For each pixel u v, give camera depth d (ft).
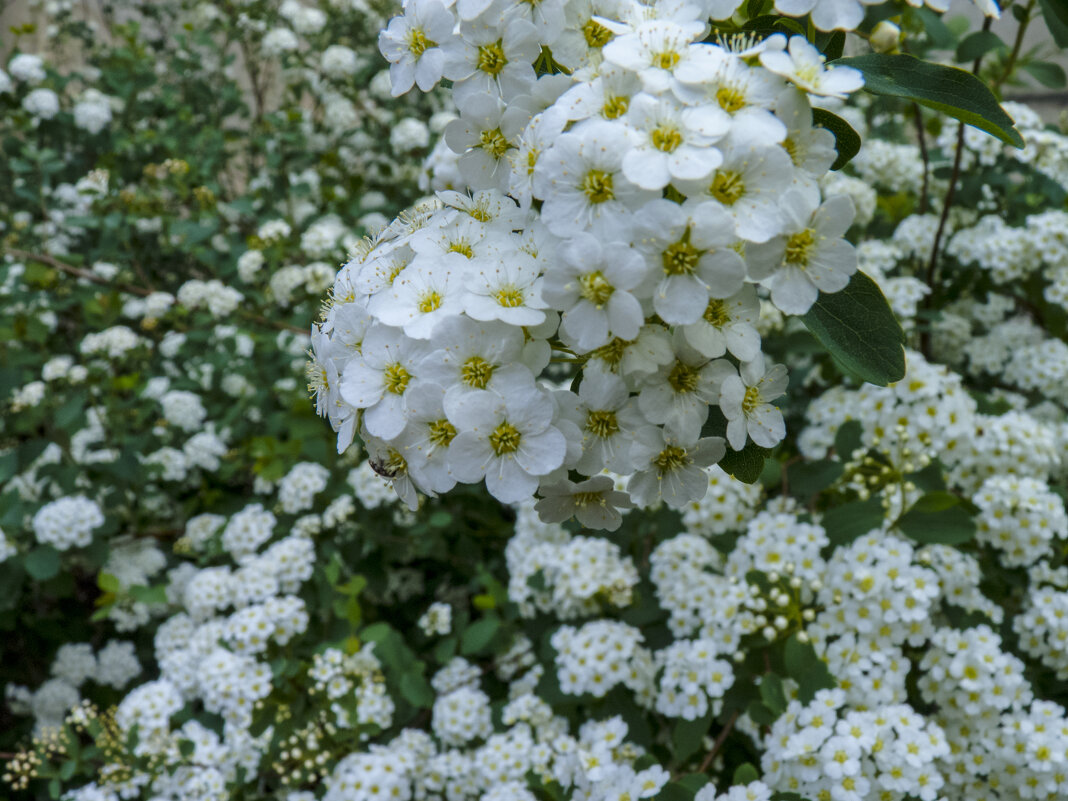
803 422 0.76
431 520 0.72
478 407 0.29
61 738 0.65
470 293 0.30
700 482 0.31
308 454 0.77
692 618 0.56
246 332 0.83
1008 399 0.68
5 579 0.76
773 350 0.70
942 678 0.48
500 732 0.63
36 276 0.89
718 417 0.32
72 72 1.18
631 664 0.57
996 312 0.76
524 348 0.30
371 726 0.61
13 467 0.76
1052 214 0.68
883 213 0.82
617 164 0.28
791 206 0.28
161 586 0.74
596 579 0.59
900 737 0.44
